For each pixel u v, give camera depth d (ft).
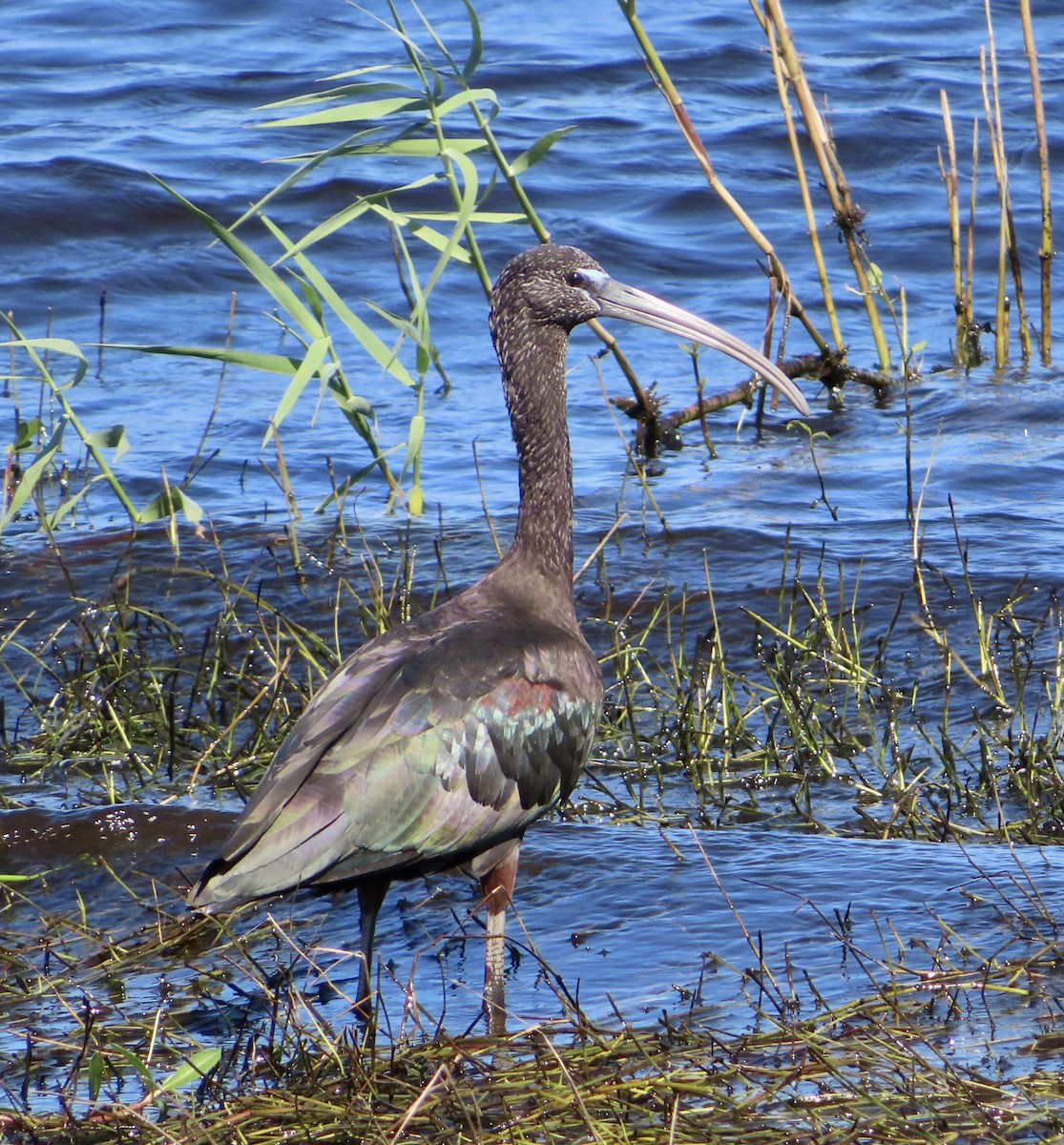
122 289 70.08
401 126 83.46
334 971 28.55
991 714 38.40
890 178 80.84
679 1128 22.06
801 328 66.80
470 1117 22.63
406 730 26.71
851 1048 23.73
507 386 32.17
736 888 29.94
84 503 52.75
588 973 27.61
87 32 100.17
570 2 105.29
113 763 37.11
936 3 104.53
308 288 45.27
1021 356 64.34
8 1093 24.40
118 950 29.04
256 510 51.42
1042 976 26.02
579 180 79.77
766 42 97.86
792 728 37.11
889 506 50.03
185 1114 22.95
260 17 102.47
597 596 44.52
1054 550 45.75
